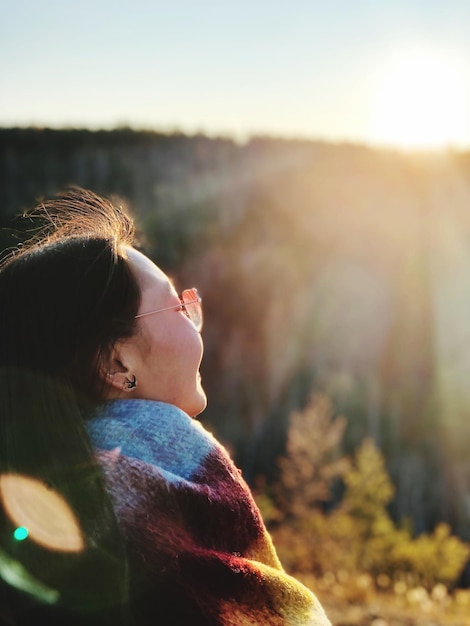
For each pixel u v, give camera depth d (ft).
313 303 164.25
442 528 40.81
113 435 2.84
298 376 146.61
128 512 2.62
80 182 170.30
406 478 120.47
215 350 149.38
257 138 201.67
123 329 2.93
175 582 2.55
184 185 180.96
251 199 188.65
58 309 2.85
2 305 2.90
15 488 2.67
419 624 20.04
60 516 2.61
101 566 2.55
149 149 187.32
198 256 163.12
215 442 2.98
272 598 2.68
